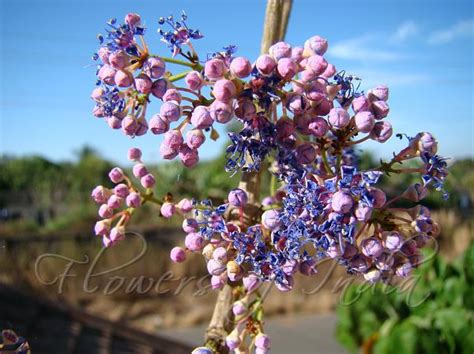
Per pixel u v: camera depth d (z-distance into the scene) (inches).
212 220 4.0
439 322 12.5
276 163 4.4
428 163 4.0
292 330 32.9
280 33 4.7
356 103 3.9
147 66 3.8
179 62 3.9
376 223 4.1
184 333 32.6
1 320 15.0
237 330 4.4
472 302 12.5
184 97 3.9
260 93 3.7
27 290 31.5
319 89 3.8
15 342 4.3
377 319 15.1
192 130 3.8
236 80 3.7
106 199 4.9
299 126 3.8
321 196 3.6
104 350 15.8
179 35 3.9
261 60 3.6
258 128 3.8
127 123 3.8
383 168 4.1
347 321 16.1
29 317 15.9
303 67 3.8
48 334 15.3
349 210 3.5
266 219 3.8
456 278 12.8
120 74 3.7
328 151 4.4
